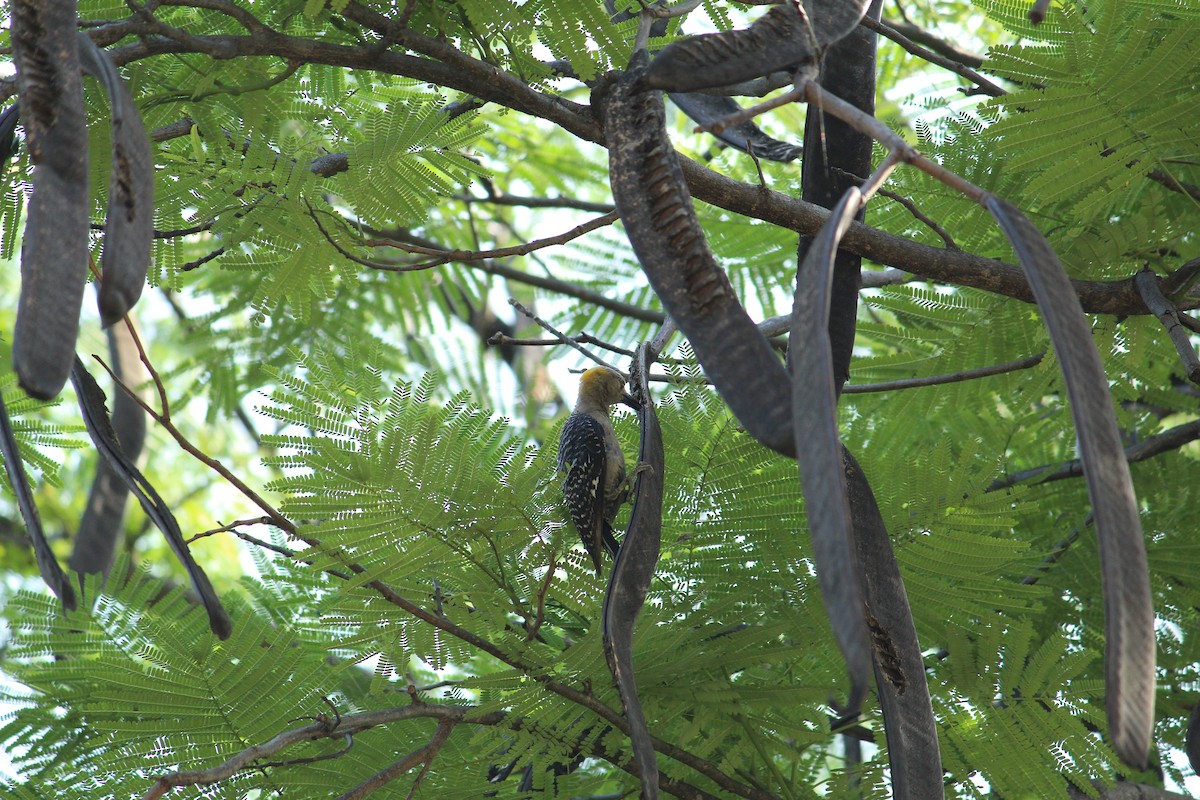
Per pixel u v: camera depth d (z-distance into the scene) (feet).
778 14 15.46
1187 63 23.93
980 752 25.73
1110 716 10.79
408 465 23.12
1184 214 28.58
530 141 53.47
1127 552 11.25
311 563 23.80
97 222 24.95
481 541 24.14
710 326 14.23
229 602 32.83
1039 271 12.44
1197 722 22.41
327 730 23.06
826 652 26.32
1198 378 23.38
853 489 18.70
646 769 16.96
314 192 25.81
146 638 27.91
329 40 25.72
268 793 26.99
